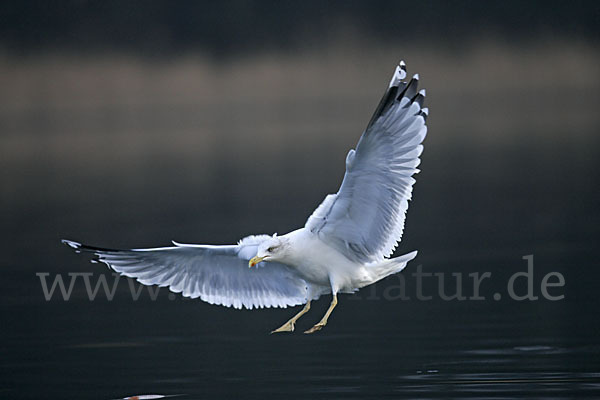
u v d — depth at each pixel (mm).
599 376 10297
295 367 11219
